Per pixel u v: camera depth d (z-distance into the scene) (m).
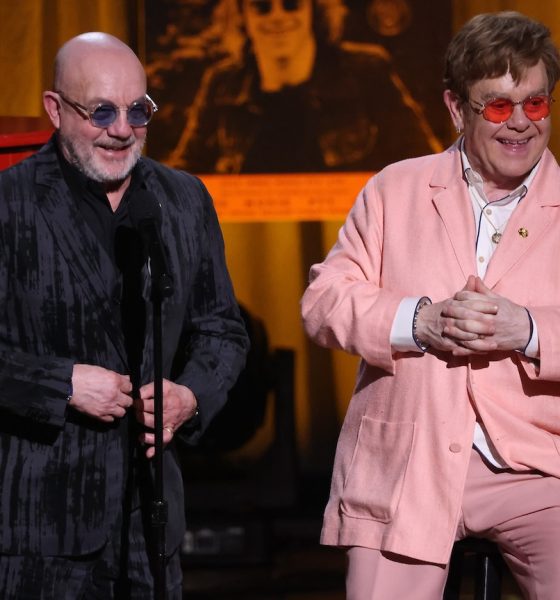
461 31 9.96
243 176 21.23
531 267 9.97
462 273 10.06
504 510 9.89
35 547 9.79
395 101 21.09
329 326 10.23
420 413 9.98
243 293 21.44
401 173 10.62
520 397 9.91
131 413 10.07
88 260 9.82
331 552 19.92
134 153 9.87
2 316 9.85
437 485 9.86
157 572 9.02
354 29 20.95
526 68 9.61
